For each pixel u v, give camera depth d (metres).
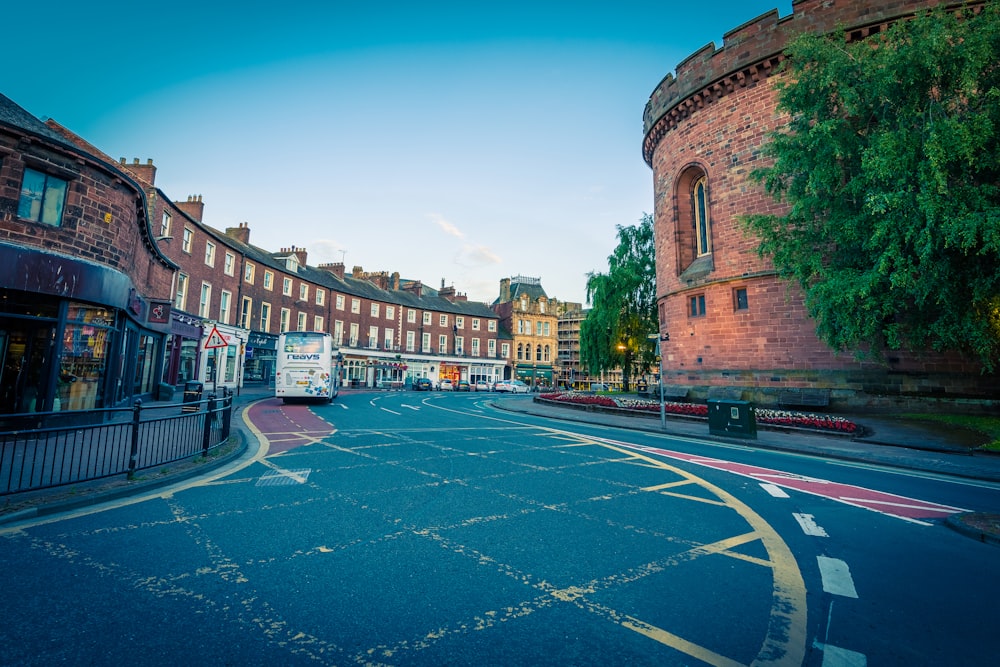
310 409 18.72
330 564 3.86
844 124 13.56
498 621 3.02
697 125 22.48
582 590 3.49
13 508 4.91
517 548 4.30
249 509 5.30
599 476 7.46
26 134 9.47
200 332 25.20
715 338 21.03
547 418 19.14
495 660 2.60
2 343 9.63
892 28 12.35
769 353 19.20
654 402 21.02
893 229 11.47
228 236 32.25
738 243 20.48
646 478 7.41
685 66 22.89
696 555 4.23
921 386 16.17
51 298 10.08
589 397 23.58
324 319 40.34
